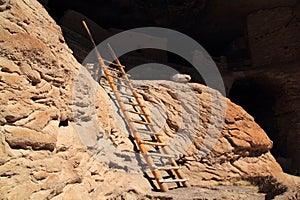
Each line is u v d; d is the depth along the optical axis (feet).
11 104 8.23
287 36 32.07
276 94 30.89
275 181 16.52
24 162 7.86
